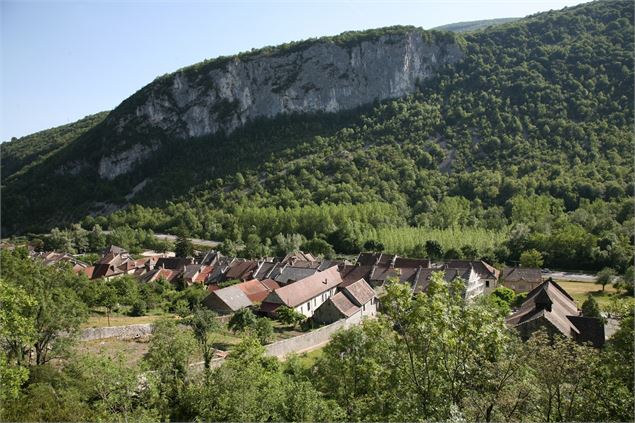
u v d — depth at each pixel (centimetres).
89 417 2503
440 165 18700
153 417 2566
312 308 7350
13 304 2772
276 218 15538
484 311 1767
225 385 2761
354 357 3275
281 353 4947
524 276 9100
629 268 8475
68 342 3688
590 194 13712
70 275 6612
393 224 14188
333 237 13912
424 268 8675
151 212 19312
